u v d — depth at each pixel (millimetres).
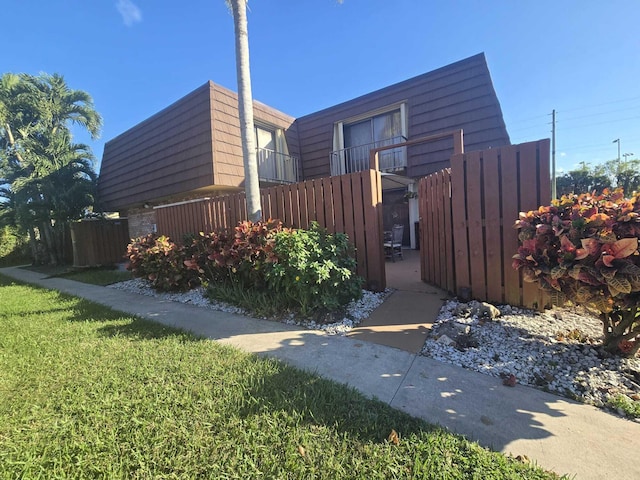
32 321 4969
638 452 1842
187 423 2207
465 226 4543
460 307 4160
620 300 2584
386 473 1735
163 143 10320
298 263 4262
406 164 10125
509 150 4102
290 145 12109
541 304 4004
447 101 9281
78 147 13766
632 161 29906
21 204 12203
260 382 2729
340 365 3082
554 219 2920
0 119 12023
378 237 5344
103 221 13266
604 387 2488
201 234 6434
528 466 1735
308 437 2037
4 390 2775
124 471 1825
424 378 2781
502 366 2898
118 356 3410
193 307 5570
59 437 2133
